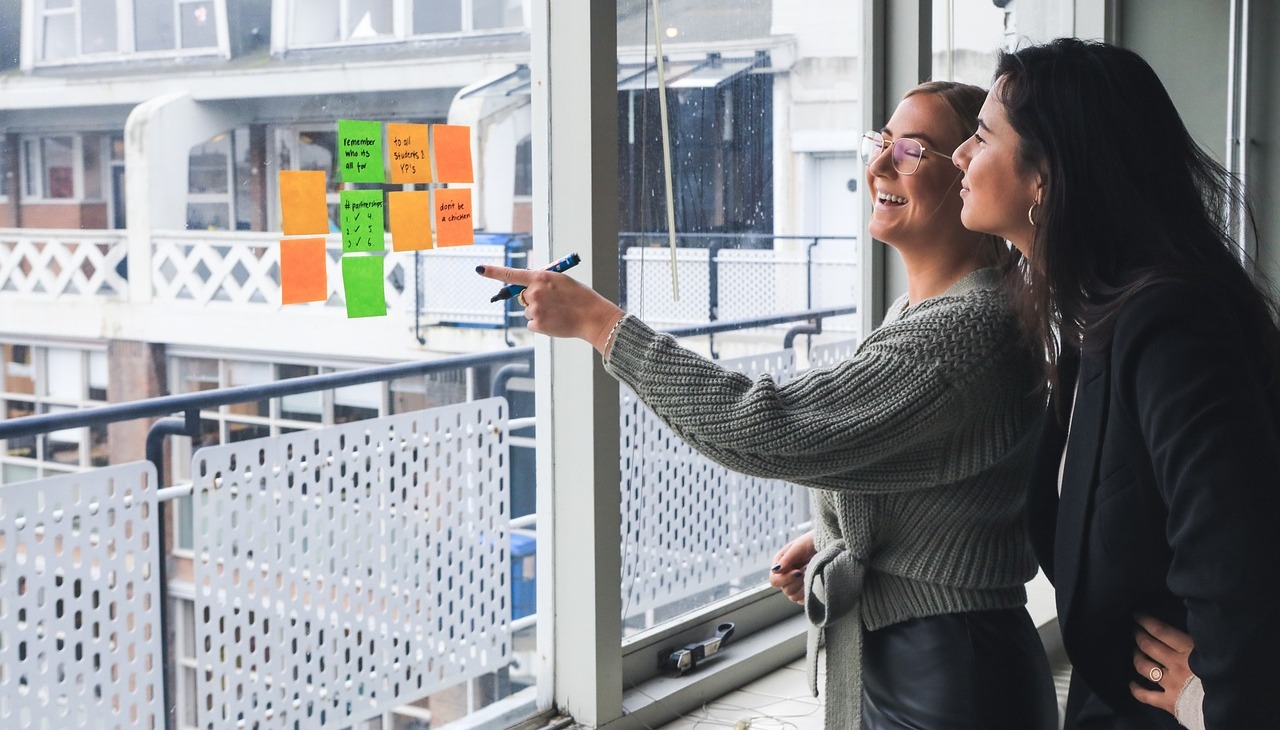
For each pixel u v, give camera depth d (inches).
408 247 64.3
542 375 71.5
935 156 47.8
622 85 79.4
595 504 70.1
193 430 69.7
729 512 92.8
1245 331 34.5
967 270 49.0
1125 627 37.0
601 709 72.0
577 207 67.9
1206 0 139.4
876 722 49.0
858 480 44.9
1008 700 46.7
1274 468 31.0
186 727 63.2
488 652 76.9
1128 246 36.2
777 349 97.7
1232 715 30.5
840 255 102.5
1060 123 37.2
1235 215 40.3
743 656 84.4
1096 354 36.2
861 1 95.7
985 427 44.7
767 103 93.3
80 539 57.6
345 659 68.9
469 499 75.0
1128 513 34.8
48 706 56.7
